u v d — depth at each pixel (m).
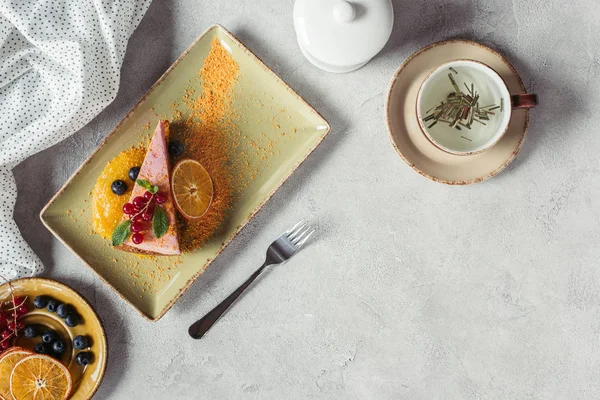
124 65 0.92
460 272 0.92
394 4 0.90
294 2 0.91
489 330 0.93
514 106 0.81
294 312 0.93
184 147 0.90
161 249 0.87
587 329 0.92
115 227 0.88
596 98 0.90
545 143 0.91
